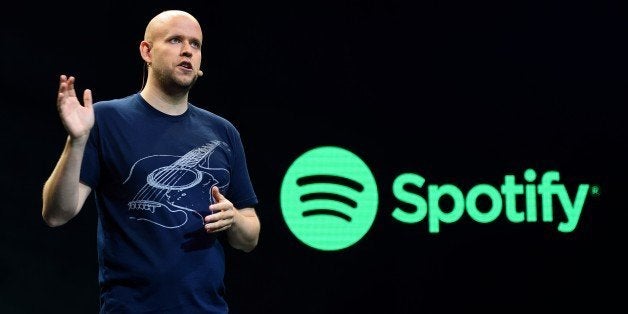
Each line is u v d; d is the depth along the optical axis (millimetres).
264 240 6895
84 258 6426
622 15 7367
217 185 2791
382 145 7133
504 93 7262
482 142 7191
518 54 7316
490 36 7320
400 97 7199
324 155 7070
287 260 6895
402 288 6953
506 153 7195
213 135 2859
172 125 2768
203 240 2686
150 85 2807
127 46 6762
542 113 7258
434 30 7305
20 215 6355
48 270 6348
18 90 6516
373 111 7164
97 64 6680
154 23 2838
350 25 7242
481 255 7039
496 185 7148
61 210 2549
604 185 7191
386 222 7039
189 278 2627
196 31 2816
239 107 7027
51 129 6523
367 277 6945
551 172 7176
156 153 2691
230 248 6848
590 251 7086
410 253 7008
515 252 7055
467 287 6984
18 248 6316
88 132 2500
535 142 7215
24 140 6457
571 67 7320
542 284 7023
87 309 6371
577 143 7230
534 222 7102
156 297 2578
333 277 6922
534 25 7352
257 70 7094
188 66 2754
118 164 2650
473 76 7262
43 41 6617
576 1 7367
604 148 7227
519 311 6980
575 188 7176
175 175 2691
